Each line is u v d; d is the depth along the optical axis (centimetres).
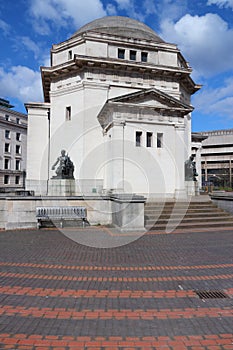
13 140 6150
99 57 2075
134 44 2256
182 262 750
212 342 379
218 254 832
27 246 922
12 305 486
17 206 1274
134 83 2214
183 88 2555
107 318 441
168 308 478
